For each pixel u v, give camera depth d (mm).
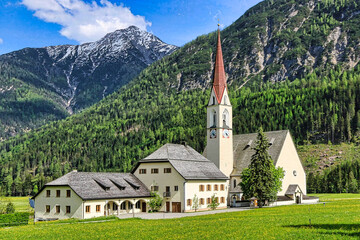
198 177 90375
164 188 90688
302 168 107875
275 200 92625
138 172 95812
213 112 106875
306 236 38688
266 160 88125
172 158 92188
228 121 107062
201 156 101000
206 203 92062
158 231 48875
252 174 88312
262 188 86938
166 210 89625
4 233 52562
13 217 67562
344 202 86875
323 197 119812
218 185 96125
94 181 84250
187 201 87438
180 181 88188
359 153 191000
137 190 90188
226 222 54812
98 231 51125
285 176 101875
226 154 105375
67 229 54906
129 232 49000
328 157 192750
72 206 78062
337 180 162250
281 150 102062
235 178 104375
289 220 52625
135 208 89562
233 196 102625
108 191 83250
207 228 49281
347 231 40656
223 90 107062
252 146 110000
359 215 55125
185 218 67188
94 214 78688
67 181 79875
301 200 101000
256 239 38969
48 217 80938
